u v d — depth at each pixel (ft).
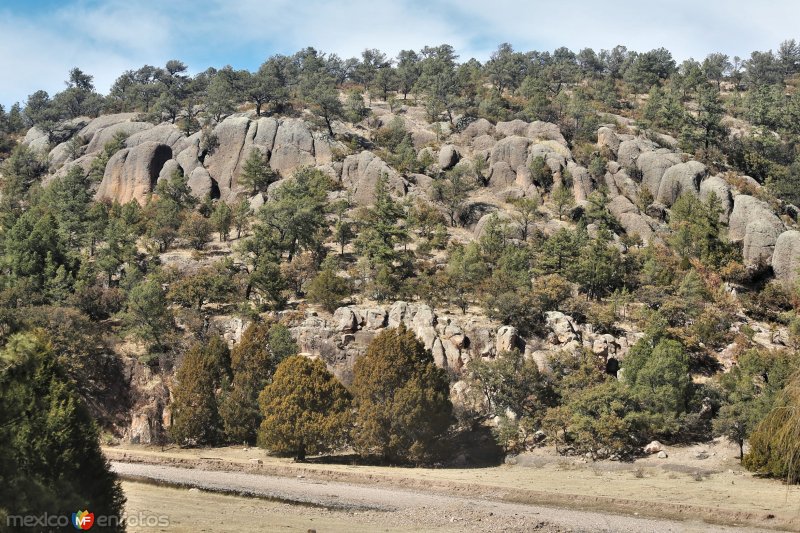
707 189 471.21
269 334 303.48
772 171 524.52
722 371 304.30
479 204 472.44
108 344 314.35
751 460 223.30
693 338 309.22
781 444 142.92
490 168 511.40
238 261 398.21
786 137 596.70
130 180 521.65
